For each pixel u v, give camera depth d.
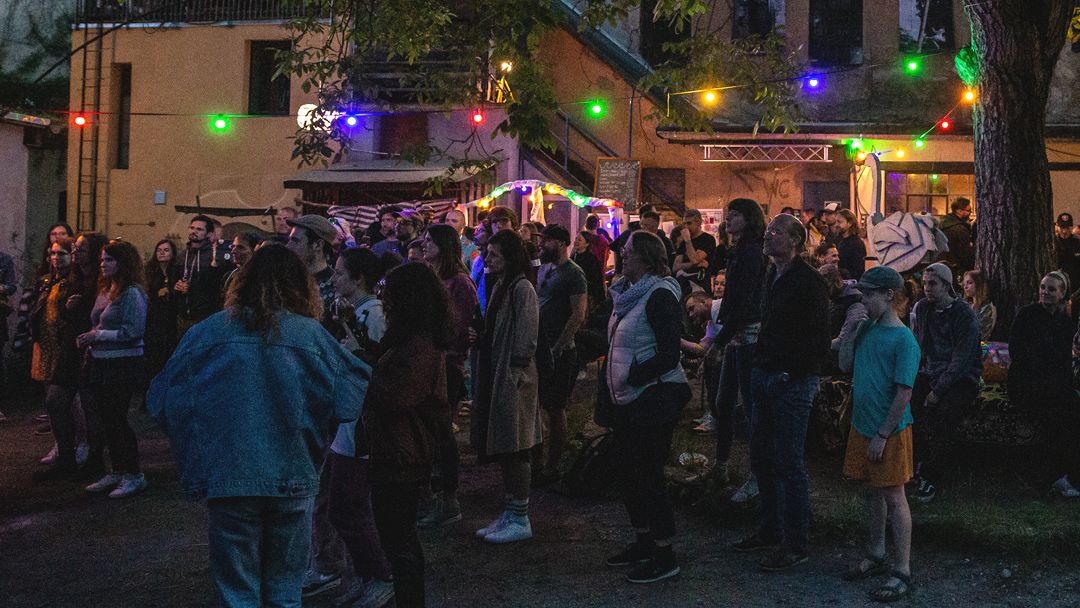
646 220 10.38
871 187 16.22
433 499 6.58
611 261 15.28
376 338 5.07
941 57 18.86
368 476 4.44
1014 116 9.40
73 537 6.49
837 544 6.03
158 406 3.65
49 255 10.82
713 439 8.75
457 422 9.78
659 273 5.43
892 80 18.97
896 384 5.11
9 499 7.47
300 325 3.71
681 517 6.68
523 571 5.65
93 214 20.31
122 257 7.50
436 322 4.44
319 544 5.38
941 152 18.17
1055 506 6.58
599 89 19.84
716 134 17.89
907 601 5.14
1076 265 14.37
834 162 18.75
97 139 20.30
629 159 18.22
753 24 19.39
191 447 3.59
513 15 10.39
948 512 6.34
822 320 5.36
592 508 6.93
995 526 5.99
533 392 6.21
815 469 7.71
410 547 4.43
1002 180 9.44
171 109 20.11
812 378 5.43
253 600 3.61
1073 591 5.26
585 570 5.65
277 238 8.45
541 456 7.66
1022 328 7.12
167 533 6.55
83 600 5.34
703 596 5.23
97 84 20.38
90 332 7.36
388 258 7.36
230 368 3.59
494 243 6.12
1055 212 18.39
